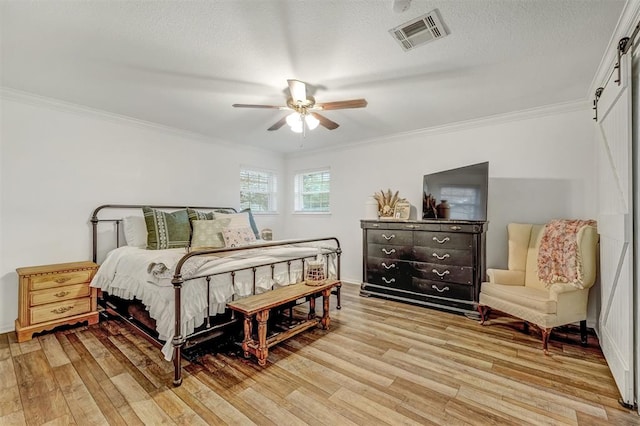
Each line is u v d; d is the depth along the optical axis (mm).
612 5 1582
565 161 3037
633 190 1697
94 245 3207
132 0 1536
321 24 1740
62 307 2719
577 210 2979
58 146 3004
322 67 2254
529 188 3227
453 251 3225
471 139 3607
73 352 2318
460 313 3170
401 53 2059
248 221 3814
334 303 3629
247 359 2215
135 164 3584
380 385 1883
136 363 2148
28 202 2832
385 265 3768
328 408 1661
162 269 2072
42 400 1722
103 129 3312
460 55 2090
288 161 5574
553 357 2254
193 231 3402
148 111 3254
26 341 2506
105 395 1772
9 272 2727
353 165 4727
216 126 3824
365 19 1694
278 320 3000
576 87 2627
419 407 1671
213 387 1857
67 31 1804
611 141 2068
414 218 4082
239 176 4816
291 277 2832
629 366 1675
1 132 2688
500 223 3393
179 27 1769
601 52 2041
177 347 1867
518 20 1708
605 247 2229
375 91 2699
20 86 2617
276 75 2383
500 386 1875
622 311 1804
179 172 4023
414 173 4082
